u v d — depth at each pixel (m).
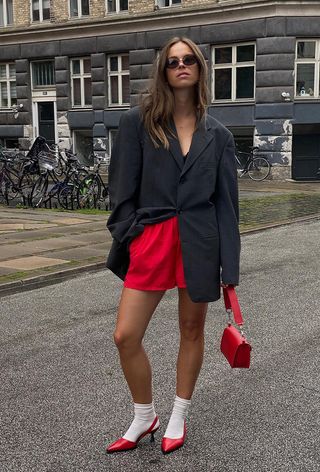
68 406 3.76
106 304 6.21
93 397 3.89
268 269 7.80
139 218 2.95
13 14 26.17
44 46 25.58
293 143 21.75
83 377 4.23
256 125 21.48
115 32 23.75
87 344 4.94
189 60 2.86
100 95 24.48
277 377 4.19
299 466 3.02
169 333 5.17
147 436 3.33
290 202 15.41
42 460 3.11
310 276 7.38
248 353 2.84
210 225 2.94
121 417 3.60
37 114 26.73
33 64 26.50
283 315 5.71
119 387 4.05
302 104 21.02
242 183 20.81
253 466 3.02
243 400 3.82
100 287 6.98
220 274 3.03
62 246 9.27
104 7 23.84
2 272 7.38
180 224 2.91
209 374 4.25
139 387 3.12
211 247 2.94
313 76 21.09
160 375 4.22
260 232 11.09
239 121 21.80
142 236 2.96
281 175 21.38
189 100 2.96
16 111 26.84
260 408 3.70
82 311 5.95
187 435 3.35
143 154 2.93
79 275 7.63
